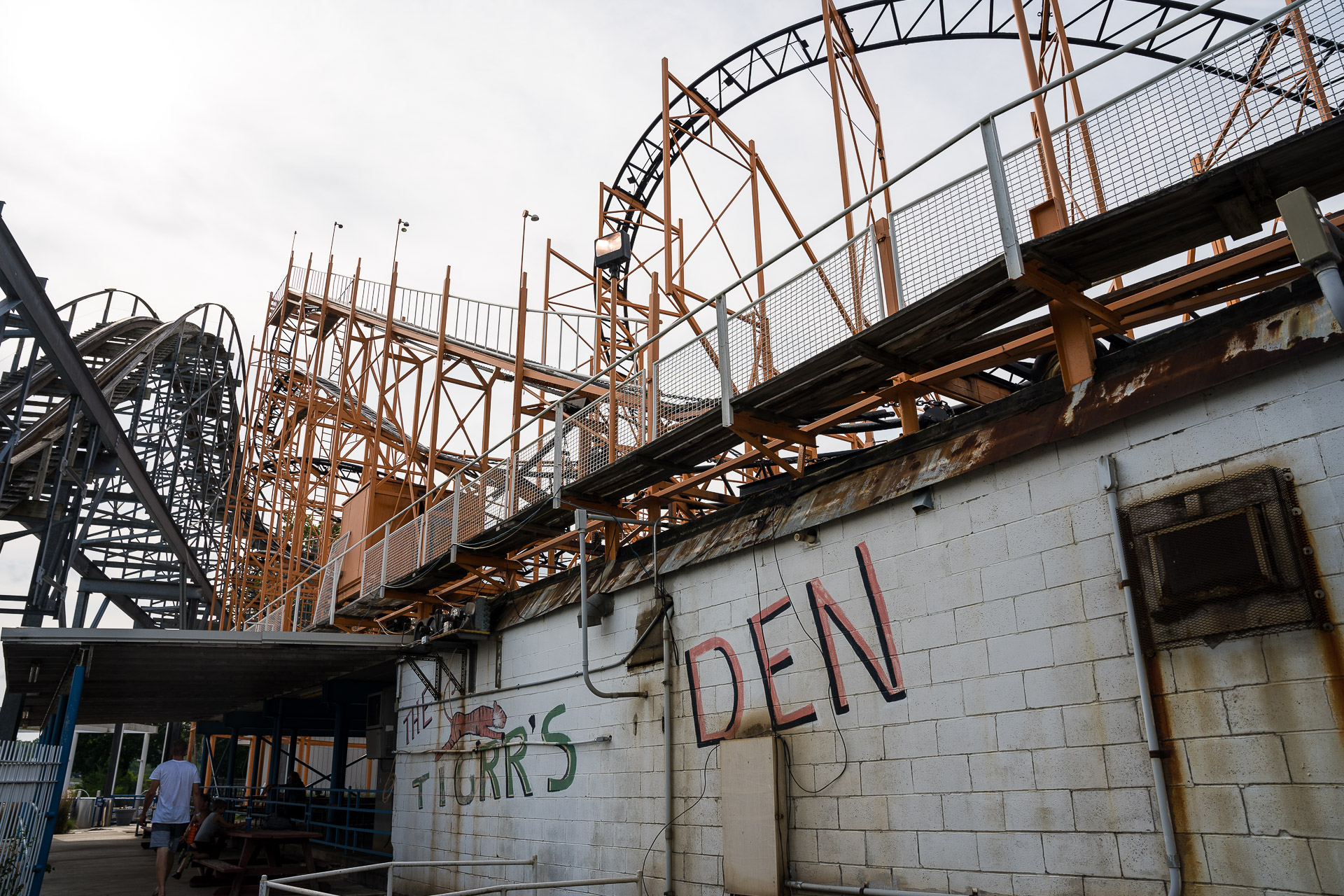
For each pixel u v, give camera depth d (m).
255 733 24.36
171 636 13.24
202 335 35.09
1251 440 5.33
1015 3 11.39
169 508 31.06
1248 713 4.99
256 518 38.50
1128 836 5.40
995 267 6.42
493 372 25.20
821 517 7.96
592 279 25.61
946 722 6.63
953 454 7.07
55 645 13.19
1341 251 5.08
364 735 24.19
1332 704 4.69
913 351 7.64
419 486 25.66
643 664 9.78
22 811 10.56
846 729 7.40
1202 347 5.73
